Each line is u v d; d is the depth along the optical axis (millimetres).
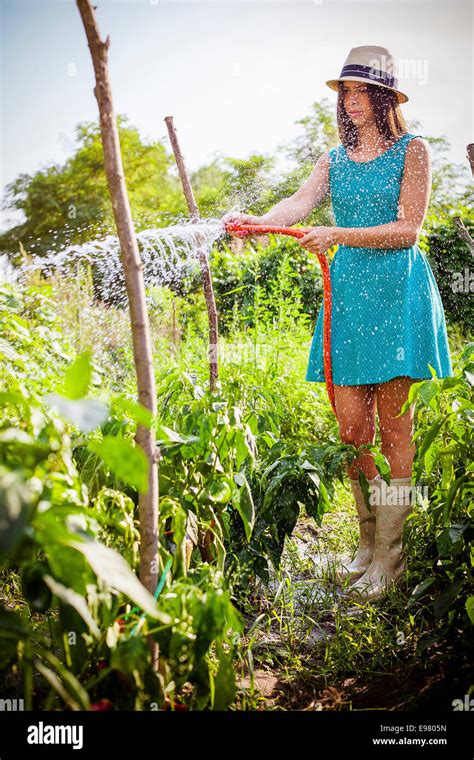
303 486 2727
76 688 1526
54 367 3229
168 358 5426
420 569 3119
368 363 2984
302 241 3006
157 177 18203
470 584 2494
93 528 1744
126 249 1764
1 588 2775
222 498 2287
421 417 3209
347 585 3086
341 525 3746
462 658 2428
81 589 1531
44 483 1615
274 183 6172
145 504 1819
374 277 2990
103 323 5020
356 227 3084
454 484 2410
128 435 2285
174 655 1778
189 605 1815
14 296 3619
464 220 7801
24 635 1481
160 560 2025
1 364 2408
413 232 2941
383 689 2338
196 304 7441
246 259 7852
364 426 3143
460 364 3604
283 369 5375
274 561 2781
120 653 1682
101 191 17328
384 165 3006
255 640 2604
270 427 3068
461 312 7414
